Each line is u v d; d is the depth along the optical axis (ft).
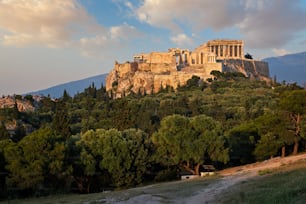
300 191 95.61
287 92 272.72
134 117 438.40
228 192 124.47
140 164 244.01
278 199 92.53
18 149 208.03
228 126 385.70
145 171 250.78
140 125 417.69
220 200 113.91
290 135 256.93
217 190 134.21
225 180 159.12
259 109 436.76
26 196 211.20
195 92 654.12
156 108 526.16
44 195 209.77
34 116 522.88
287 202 87.86
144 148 255.09
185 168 273.13
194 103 501.97
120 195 145.38
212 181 161.89
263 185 122.93
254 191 113.39
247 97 538.88
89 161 223.92
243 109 448.65
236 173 183.32
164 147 253.24
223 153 252.83
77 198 157.99
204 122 256.52
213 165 285.84
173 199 127.75
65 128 348.18
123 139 241.96
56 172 208.03
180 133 249.75
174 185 164.96
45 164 204.95
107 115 490.08
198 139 250.78
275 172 150.20
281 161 207.10
